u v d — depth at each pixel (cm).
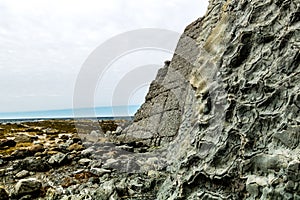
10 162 1912
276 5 1006
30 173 1627
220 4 1602
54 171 1681
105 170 1606
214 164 939
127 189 1260
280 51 923
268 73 923
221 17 1413
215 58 1207
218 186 902
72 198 1166
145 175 1495
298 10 912
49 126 5244
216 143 977
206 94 1166
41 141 2956
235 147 914
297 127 761
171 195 1047
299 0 923
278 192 721
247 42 1059
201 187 951
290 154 746
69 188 1336
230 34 1177
